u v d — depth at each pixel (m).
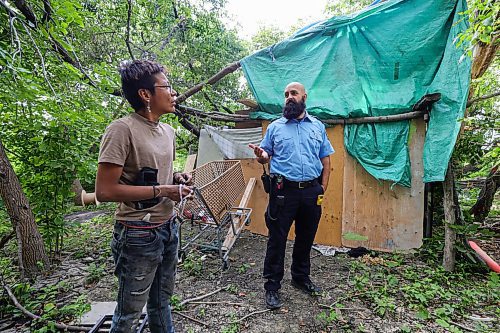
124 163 1.27
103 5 5.52
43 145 3.15
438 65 3.18
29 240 3.01
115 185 1.24
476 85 3.15
